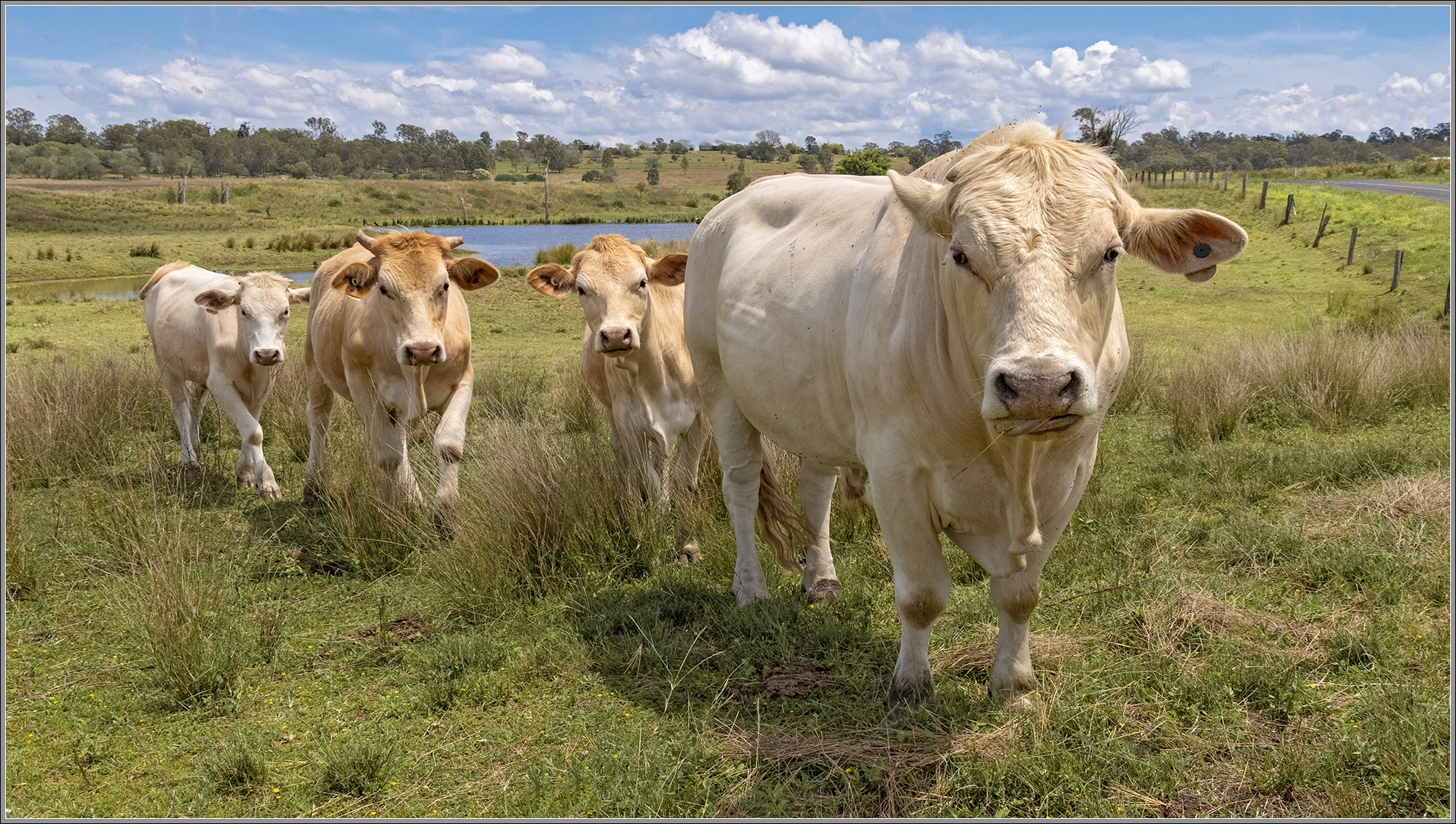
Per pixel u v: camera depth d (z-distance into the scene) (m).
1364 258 21.41
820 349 3.81
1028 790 2.99
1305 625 3.93
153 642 4.12
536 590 4.92
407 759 3.44
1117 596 4.33
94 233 51.03
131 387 9.36
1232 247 2.65
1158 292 18.77
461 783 3.28
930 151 42.94
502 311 17.77
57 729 3.76
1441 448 6.17
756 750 3.28
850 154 43.28
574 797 3.12
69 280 31.06
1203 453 6.60
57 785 3.37
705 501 5.71
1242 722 3.28
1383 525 4.88
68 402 8.25
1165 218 2.65
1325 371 8.00
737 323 4.32
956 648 3.96
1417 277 18.11
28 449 7.34
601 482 5.64
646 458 6.04
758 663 4.06
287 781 3.35
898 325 3.19
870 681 3.79
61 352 13.88
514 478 5.41
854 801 3.00
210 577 5.07
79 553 5.56
